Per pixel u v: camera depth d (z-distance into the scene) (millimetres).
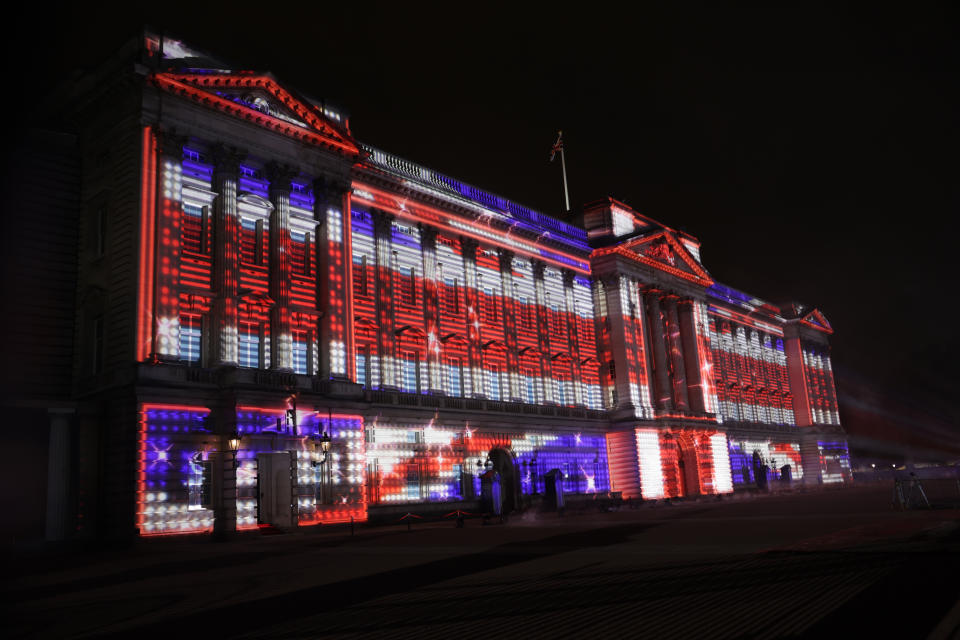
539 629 9812
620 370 61312
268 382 35750
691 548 18688
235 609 12844
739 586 12211
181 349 34344
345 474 38375
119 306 33000
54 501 30438
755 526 25094
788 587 11812
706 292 82250
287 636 10367
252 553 24250
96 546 29953
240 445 33625
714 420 69812
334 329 39969
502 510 49469
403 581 15422
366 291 44312
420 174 49562
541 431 54375
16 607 14195
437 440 46219
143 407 31266
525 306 57000
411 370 46875
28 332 34250
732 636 8734
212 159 36625
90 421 32219
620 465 59875
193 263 35156
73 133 37500
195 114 35812
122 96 34781
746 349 89125
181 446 32250
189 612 12781
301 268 40156
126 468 30859
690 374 70125
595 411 59688
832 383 103750
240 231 37500
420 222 49219
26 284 34531
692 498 62844
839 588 11445
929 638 8016
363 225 45344
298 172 40000
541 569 16141
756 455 83438
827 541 17828
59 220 36156
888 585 11445
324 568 18641
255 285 37594
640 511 45031
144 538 30156
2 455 31203
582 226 66062
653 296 66875
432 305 48312
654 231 66000
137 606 13750
